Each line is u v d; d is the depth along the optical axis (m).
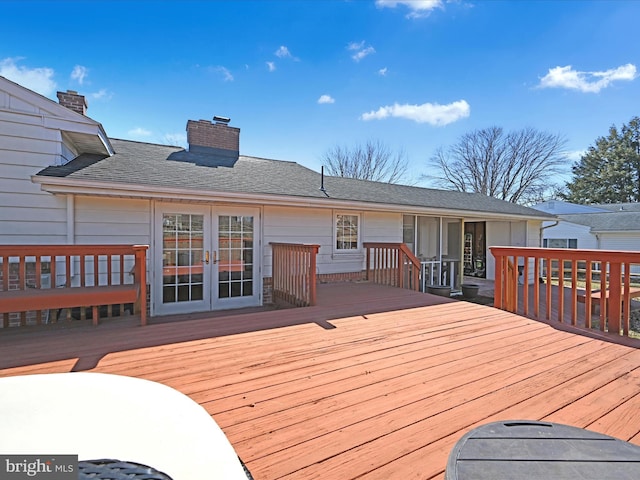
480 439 1.22
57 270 4.96
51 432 0.99
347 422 1.79
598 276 13.86
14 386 1.26
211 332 3.45
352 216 7.92
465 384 2.29
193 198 5.35
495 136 24.91
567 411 1.93
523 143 24.30
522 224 11.34
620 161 26.98
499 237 12.09
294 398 2.06
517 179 24.73
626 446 1.17
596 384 2.30
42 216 4.89
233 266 6.34
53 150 5.03
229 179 6.30
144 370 2.45
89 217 5.16
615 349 3.04
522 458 1.09
